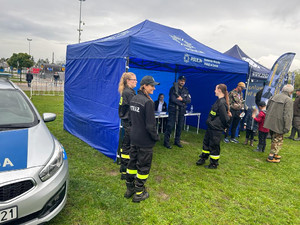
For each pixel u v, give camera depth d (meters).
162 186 3.59
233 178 4.12
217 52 6.37
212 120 4.25
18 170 2.02
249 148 6.20
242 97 6.61
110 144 4.53
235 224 2.77
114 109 4.37
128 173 3.06
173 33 5.85
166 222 2.69
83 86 5.52
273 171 4.60
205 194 3.44
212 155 4.39
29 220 2.07
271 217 2.98
